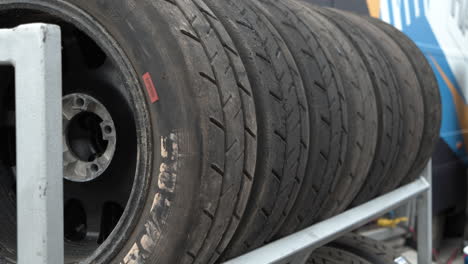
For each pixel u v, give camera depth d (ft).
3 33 3.61
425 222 10.14
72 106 5.16
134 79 4.40
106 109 5.06
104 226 5.33
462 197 17.98
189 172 4.26
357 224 7.38
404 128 8.55
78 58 5.37
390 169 8.60
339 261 8.36
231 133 4.53
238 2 5.86
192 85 4.26
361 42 7.99
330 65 6.66
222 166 4.44
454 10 17.38
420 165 9.73
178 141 4.27
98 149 5.39
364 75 7.36
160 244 4.33
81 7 4.55
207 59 4.48
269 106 5.24
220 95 4.48
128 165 5.14
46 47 3.52
